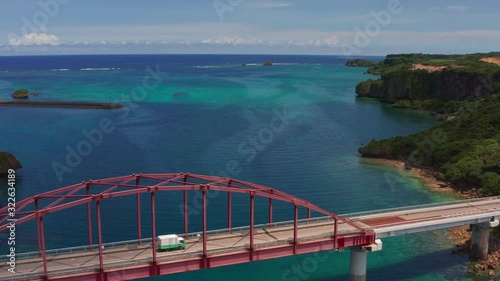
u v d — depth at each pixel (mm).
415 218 64375
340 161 117312
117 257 50625
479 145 104812
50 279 45625
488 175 92125
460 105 187500
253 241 54875
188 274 62750
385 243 72438
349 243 56969
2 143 132000
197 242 55219
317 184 99062
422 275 62469
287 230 59469
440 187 98250
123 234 74250
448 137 118062
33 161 114625
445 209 69062
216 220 80000
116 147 126812
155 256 49062
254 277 62031
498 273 62500
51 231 75375
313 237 55875
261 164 112688
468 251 68875
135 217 81500
